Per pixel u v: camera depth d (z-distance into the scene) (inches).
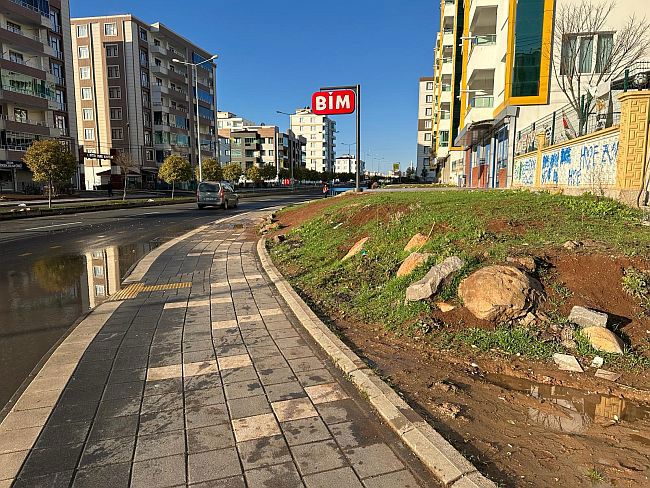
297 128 5531.5
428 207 363.6
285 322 208.5
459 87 1466.5
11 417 126.6
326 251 338.3
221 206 1026.1
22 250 439.5
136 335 193.6
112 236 545.0
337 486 96.0
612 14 713.0
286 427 119.9
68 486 97.5
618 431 119.7
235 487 96.7
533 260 199.9
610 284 188.1
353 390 140.7
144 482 98.6
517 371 152.2
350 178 5251.0
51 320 221.1
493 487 92.2
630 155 337.1
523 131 734.5
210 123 2999.5
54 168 948.0
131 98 2293.3
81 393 141.0
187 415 127.0
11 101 1461.6
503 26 810.2
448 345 169.2
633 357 155.7
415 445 108.0
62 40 1738.4
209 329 200.1
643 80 449.1
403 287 215.0
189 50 2736.2
